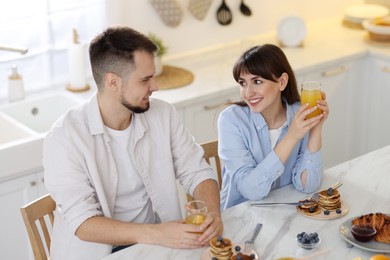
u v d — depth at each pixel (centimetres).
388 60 426
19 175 319
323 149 446
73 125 245
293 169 270
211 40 439
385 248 221
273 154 255
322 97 256
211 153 290
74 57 369
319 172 263
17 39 364
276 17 468
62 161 241
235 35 450
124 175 255
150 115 261
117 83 241
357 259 215
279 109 273
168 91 371
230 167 266
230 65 412
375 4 501
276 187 277
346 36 462
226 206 278
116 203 257
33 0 361
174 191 264
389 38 445
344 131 452
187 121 368
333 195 248
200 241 227
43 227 248
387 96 436
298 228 237
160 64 391
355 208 250
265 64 254
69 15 375
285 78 263
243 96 262
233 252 222
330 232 234
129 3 396
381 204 253
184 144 268
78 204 239
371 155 293
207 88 376
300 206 249
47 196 247
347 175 275
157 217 271
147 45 240
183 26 423
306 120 252
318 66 412
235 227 239
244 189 260
